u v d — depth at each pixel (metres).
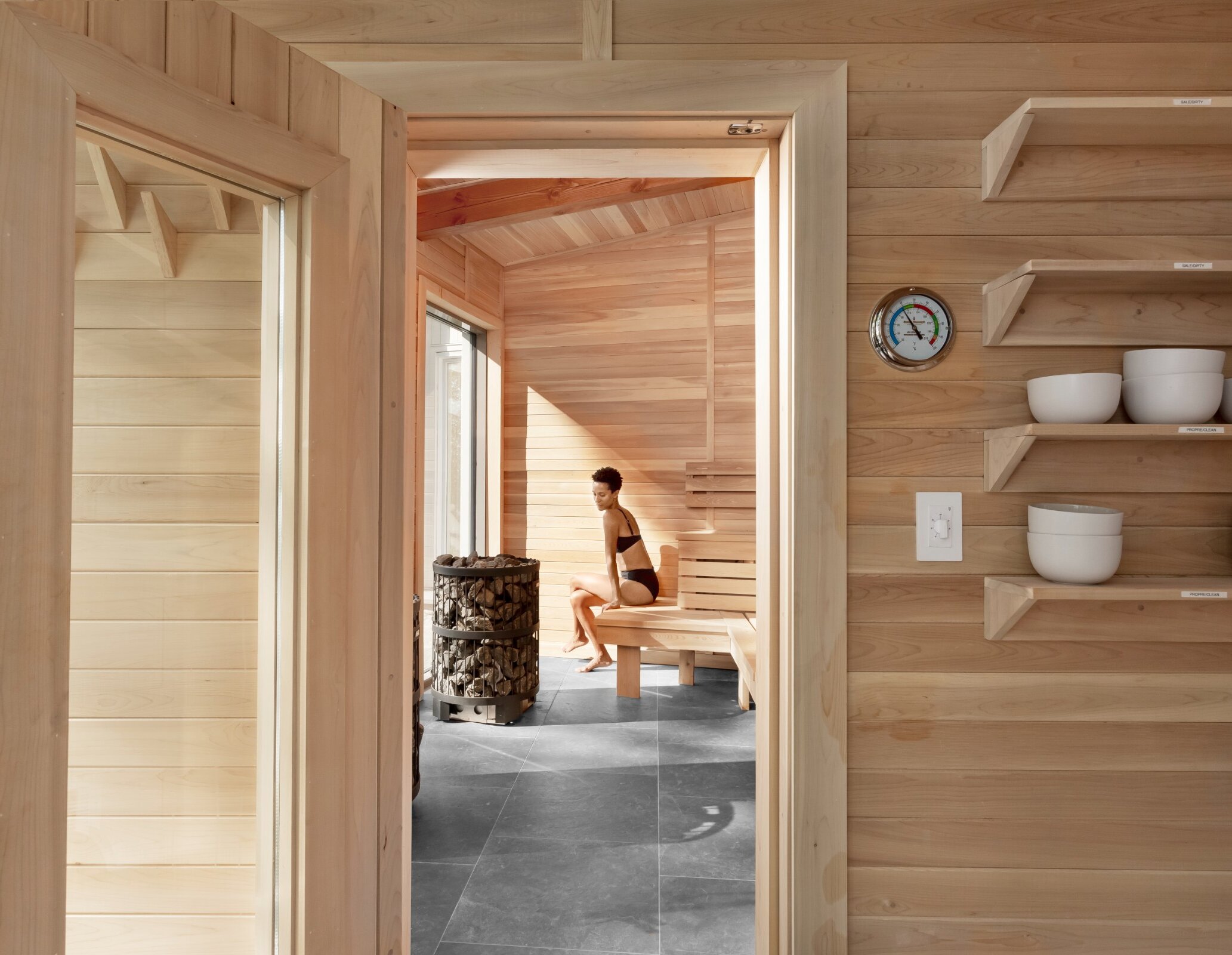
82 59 0.83
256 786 1.04
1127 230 1.28
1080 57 1.28
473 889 2.00
